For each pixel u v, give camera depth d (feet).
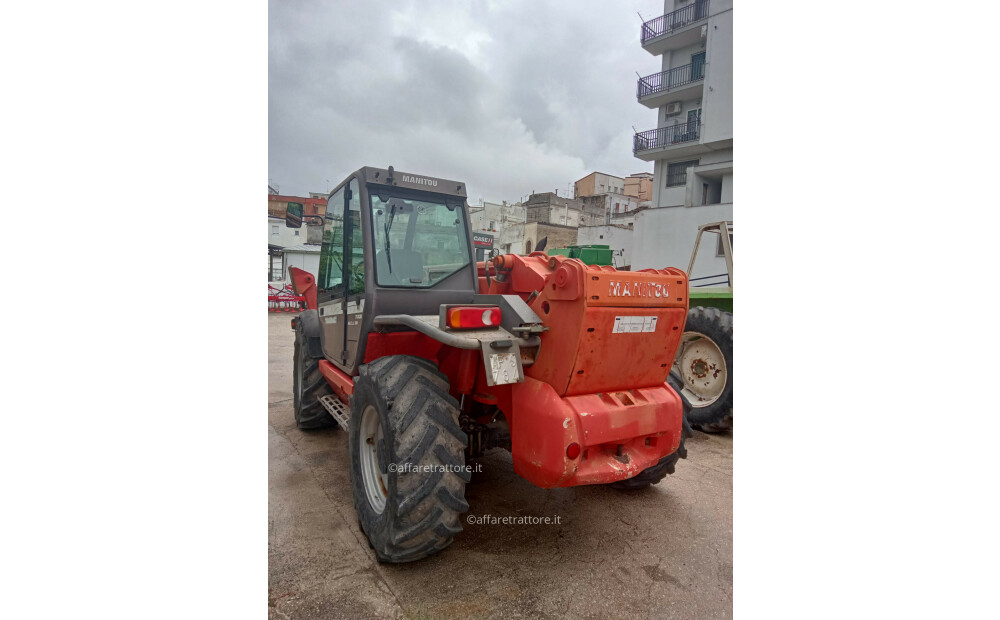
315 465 12.88
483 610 7.41
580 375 7.97
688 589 8.00
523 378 8.02
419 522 7.81
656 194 67.97
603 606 7.57
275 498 10.98
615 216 84.02
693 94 65.10
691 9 64.39
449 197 10.86
